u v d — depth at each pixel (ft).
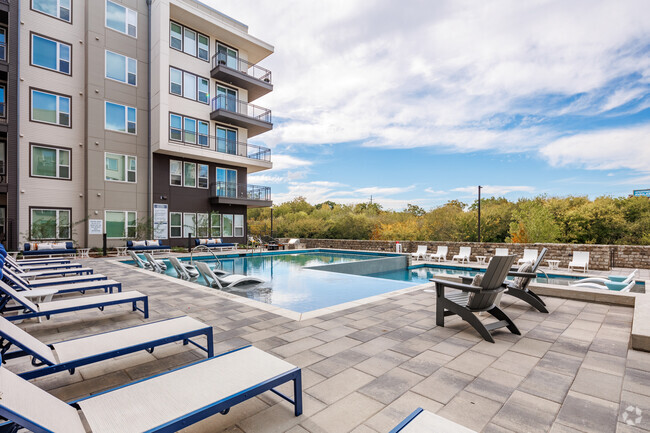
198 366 7.28
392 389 8.45
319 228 102.27
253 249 62.64
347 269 42.50
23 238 49.21
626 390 8.38
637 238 65.31
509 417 7.18
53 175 52.54
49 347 8.39
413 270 47.11
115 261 42.75
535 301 16.58
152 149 61.31
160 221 62.28
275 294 25.44
